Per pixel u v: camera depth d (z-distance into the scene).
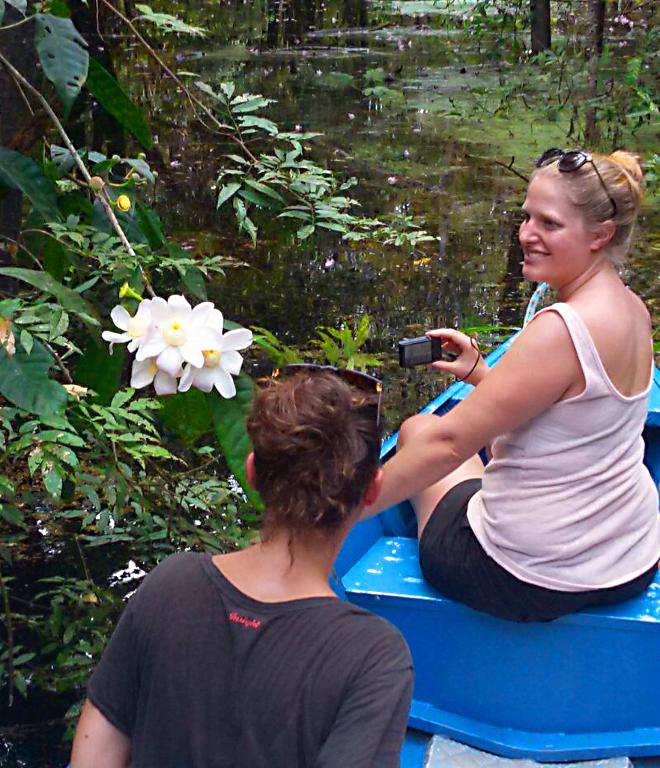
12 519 3.03
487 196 7.71
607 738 2.37
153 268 3.24
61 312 2.45
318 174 3.66
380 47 13.40
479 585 2.33
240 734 1.33
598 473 2.27
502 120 9.77
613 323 2.21
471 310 5.79
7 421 2.65
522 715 2.41
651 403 3.42
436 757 2.35
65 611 3.31
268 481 1.40
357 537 2.75
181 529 3.48
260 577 1.39
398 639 1.37
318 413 1.38
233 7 14.84
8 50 3.51
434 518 2.46
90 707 1.44
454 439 2.21
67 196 3.22
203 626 1.37
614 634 2.34
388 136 9.17
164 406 2.67
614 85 10.04
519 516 2.29
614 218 2.23
